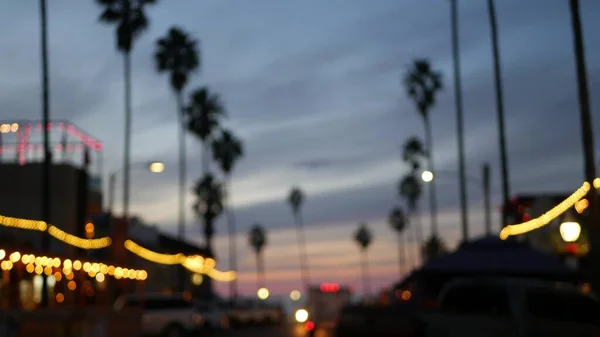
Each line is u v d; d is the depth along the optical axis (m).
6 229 46.59
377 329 16.45
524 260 20.86
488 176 44.97
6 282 31.84
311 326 35.12
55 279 38.44
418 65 73.81
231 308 57.62
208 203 87.75
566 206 24.61
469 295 16.11
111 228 48.47
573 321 15.31
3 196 48.88
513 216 35.75
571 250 25.47
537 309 15.51
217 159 93.06
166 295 39.91
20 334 26.58
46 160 38.31
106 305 44.16
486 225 44.81
